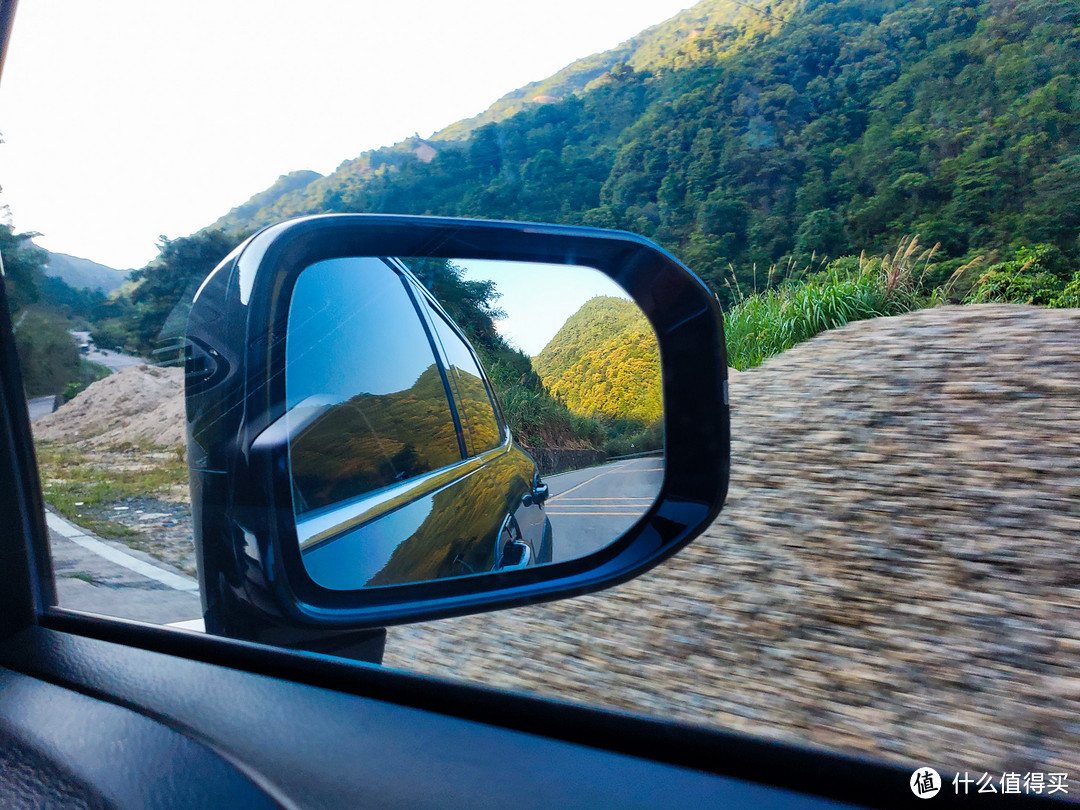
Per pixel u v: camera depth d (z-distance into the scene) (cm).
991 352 458
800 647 162
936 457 309
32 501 96
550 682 138
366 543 117
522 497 171
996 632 164
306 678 88
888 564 220
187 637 93
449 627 155
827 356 538
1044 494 267
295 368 110
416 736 77
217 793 71
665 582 207
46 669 92
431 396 166
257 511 95
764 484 324
